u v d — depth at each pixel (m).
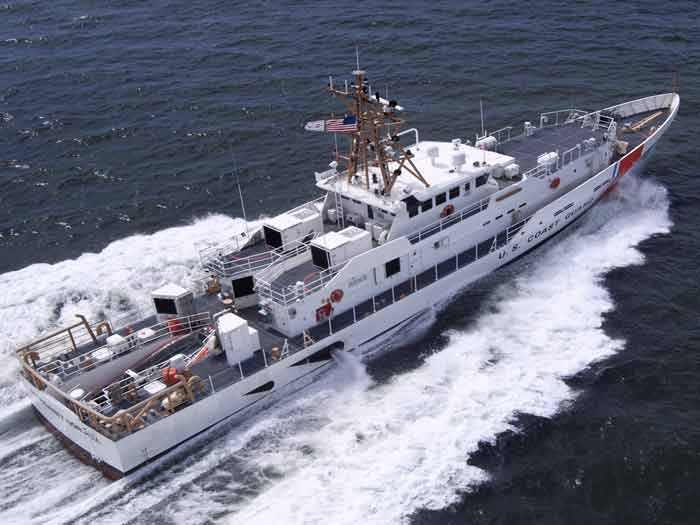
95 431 26.12
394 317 33.34
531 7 71.19
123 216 44.88
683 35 63.38
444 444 27.48
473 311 34.91
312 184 47.00
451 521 24.50
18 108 58.91
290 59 64.06
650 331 32.62
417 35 66.69
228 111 56.19
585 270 37.25
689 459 26.14
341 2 76.69
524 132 46.56
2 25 78.94
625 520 24.23
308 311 31.11
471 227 35.69
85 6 83.06
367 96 31.94
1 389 31.50
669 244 38.72
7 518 25.50
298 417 29.39
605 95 54.56
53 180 48.88
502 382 30.39
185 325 31.38
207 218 44.38
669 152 47.44
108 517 25.53
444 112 54.00
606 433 27.47
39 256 41.72
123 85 61.66
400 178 35.00
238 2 79.81
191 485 26.62
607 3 71.12
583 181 40.81
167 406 26.89
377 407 29.64
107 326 31.73
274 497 25.81
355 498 25.47
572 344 32.25
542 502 25.05
